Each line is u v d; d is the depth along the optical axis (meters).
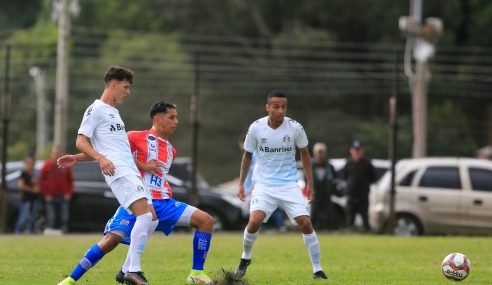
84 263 27.12
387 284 29.75
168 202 29.00
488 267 36.53
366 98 154.75
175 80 144.62
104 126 27.09
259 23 160.25
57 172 61.91
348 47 151.75
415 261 39.59
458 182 62.47
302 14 162.62
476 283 30.23
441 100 153.00
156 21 161.62
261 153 31.62
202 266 29.09
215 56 156.75
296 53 147.75
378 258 41.16
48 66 143.62
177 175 68.69
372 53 152.88
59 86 89.12
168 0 163.88
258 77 151.88
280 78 152.12
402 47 151.12
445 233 62.59
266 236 58.84
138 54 143.38
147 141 28.92
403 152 142.12
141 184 27.12
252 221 31.16
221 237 55.81
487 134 151.38
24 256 40.62
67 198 62.41
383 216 62.94
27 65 144.00
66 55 89.44
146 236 27.02
